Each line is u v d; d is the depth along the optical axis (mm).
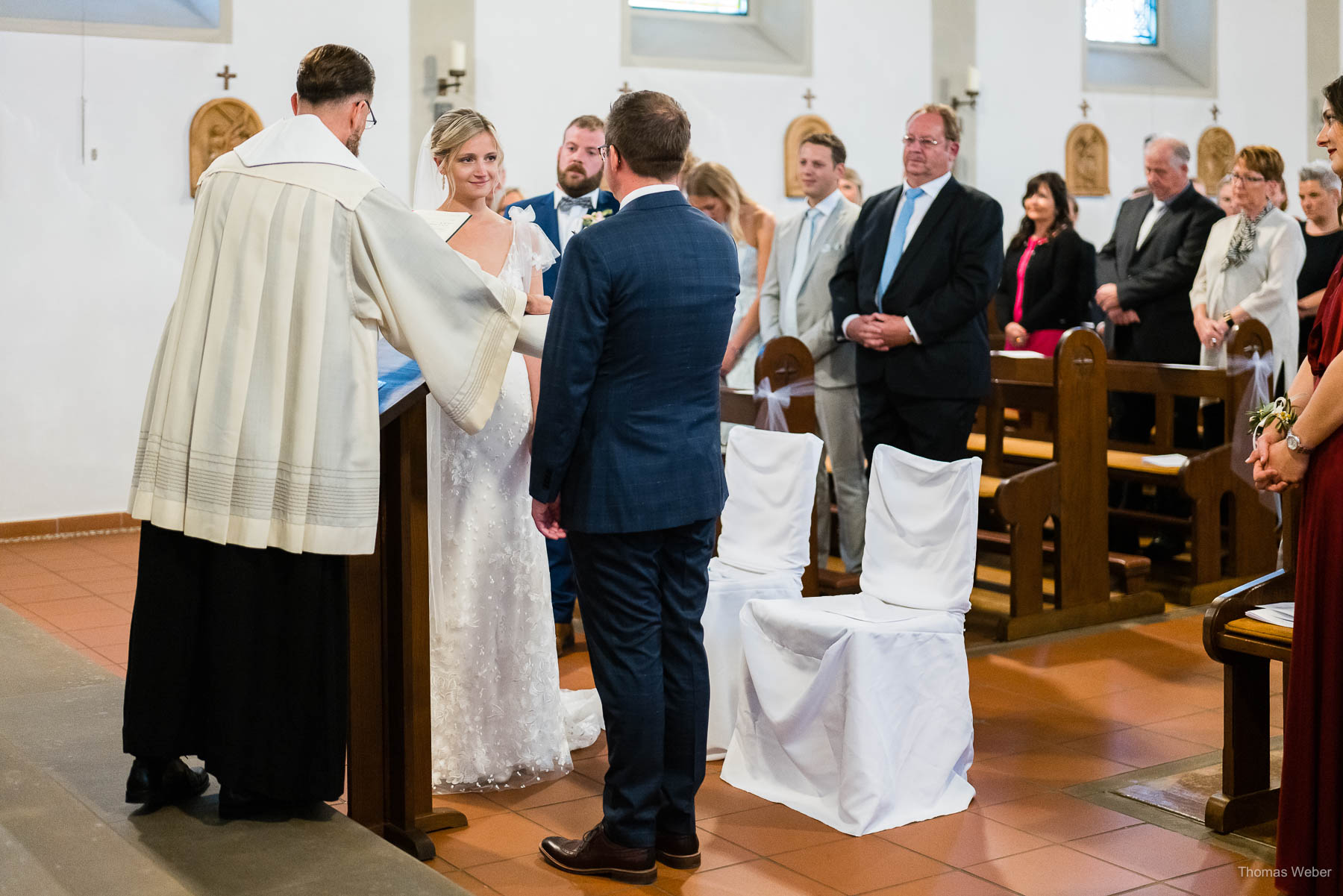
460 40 7961
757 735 3553
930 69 9383
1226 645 3109
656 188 2812
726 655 3789
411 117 7883
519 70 8172
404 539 2930
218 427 2459
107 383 7250
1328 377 2572
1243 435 5645
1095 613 5305
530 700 3520
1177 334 6430
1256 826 3207
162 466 2508
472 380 2566
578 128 5219
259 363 2463
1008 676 4582
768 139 8969
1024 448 6090
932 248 5008
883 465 3715
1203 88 10414
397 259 2484
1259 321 5699
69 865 2346
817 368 5719
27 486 7098
